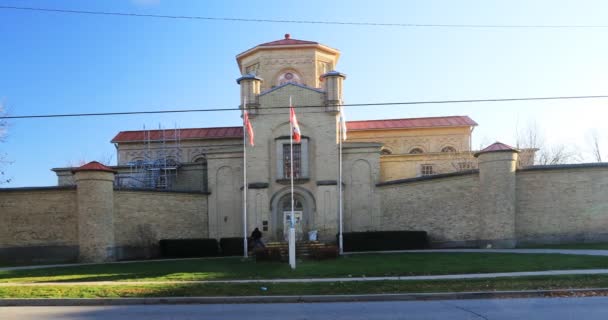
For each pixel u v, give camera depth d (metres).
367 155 36.19
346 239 31.42
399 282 15.88
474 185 31.22
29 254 29.97
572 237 29.58
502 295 14.27
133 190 32.81
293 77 41.81
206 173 40.91
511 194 29.52
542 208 29.94
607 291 14.46
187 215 35.72
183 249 31.64
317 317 11.51
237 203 36.78
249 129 30.84
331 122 36.06
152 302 14.08
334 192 35.31
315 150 35.97
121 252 31.61
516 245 29.62
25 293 14.94
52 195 30.53
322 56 42.72
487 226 29.84
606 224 29.52
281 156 36.12
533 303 13.02
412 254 26.31
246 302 14.02
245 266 22.36
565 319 10.80
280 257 24.20
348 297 14.07
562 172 30.11
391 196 34.91
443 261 21.75
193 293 14.76
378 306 12.97
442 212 32.38
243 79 36.38
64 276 19.95
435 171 40.62
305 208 35.94
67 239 30.09
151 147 46.03
